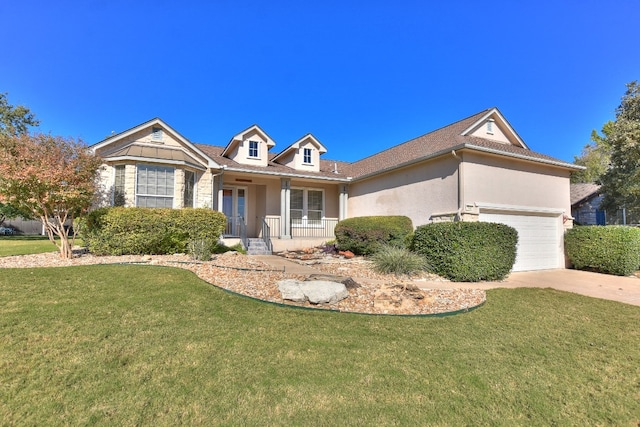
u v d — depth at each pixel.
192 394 2.79
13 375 2.98
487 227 8.67
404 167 12.34
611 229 10.41
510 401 2.86
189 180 11.93
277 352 3.67
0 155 7.69
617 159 15.36
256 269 8.20
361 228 12.20
